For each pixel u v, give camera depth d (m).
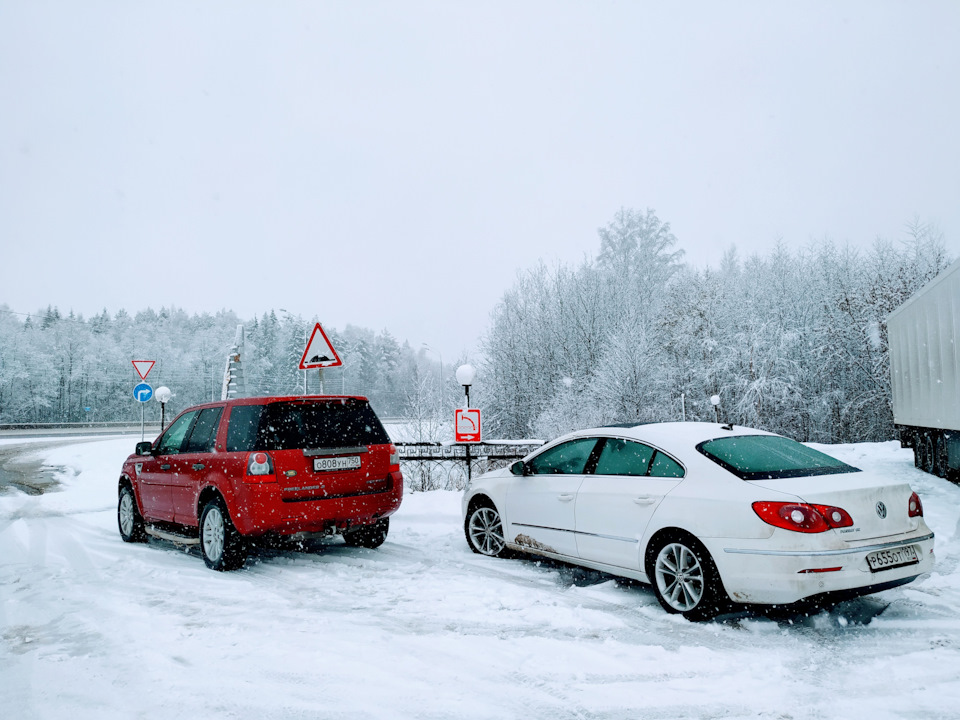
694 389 31.84
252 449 6.51
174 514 7.55
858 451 17.50
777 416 29.66
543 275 37.25
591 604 5.39
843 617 4.94
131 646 4.46
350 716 3.41
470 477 12.48
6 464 20.03
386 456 7.33
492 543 7.29
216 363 83.62
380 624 4.94
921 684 3.71
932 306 11.92
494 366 35.41
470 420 12.38
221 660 4.19
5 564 7.19
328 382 82.12
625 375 28.98
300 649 4.38
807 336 30.33
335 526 6.79
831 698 3.57
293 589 6.00
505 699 3.61
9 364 67.50
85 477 16.42
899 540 4.59
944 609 5.07
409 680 3.87
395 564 6.99
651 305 35.69
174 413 78.94
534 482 6.62
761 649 4.31
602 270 37.66
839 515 4.43
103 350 77.50
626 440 5.89
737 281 35.81
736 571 4.59
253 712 3.46
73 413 75.44
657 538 5.18
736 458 5.09
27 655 4.30
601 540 5.68
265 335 90.31
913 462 14.62
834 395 29.52
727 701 3.56
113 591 5.97
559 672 3.98
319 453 6.72
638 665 4.07
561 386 33.91
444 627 4.86
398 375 89.62
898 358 14.54
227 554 6.60
